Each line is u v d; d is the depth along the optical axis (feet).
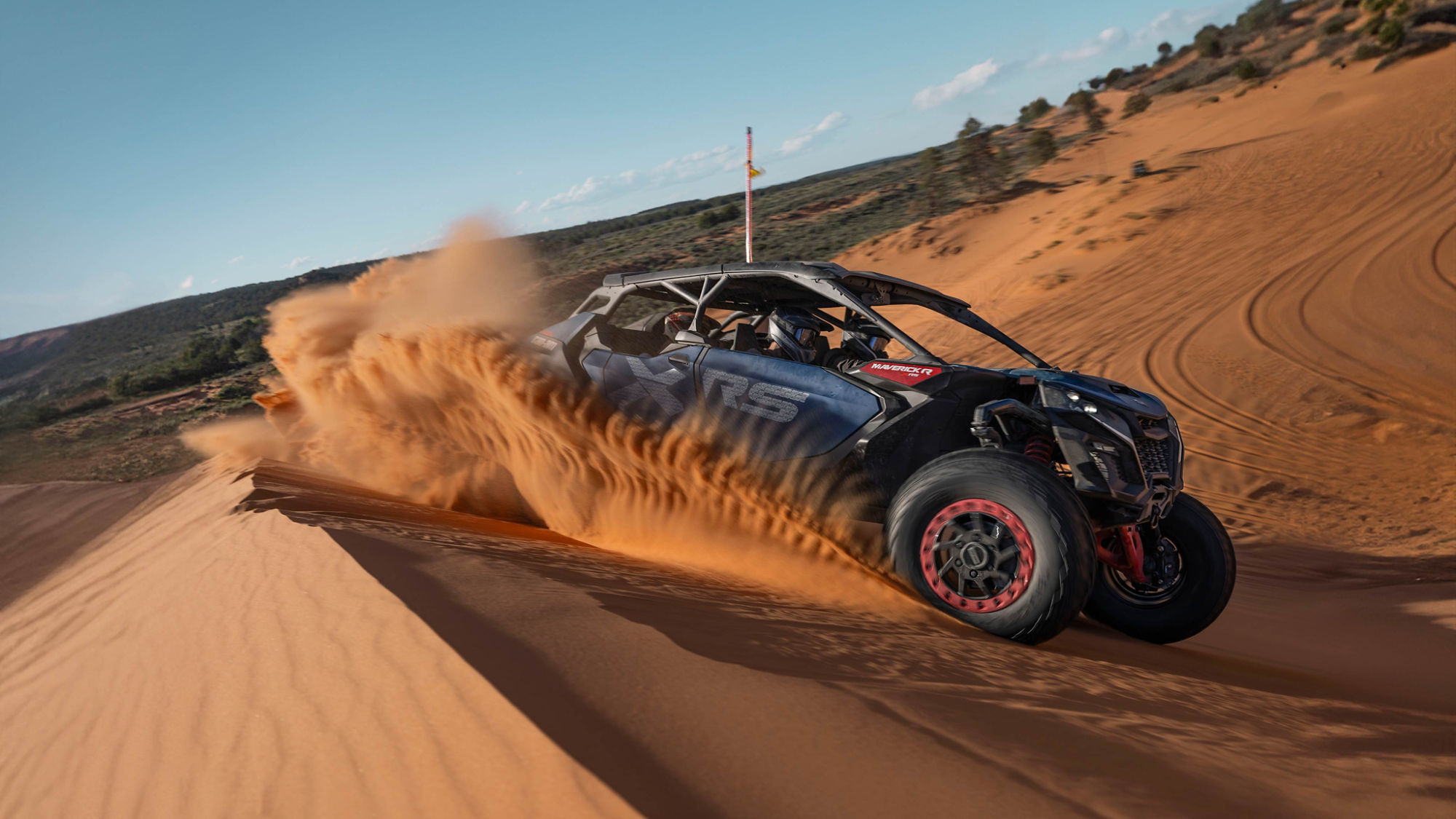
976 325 13.19
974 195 227.20
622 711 4.46
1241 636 14.42
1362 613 17.24
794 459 11.87
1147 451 10.39
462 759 4.06
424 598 6.46
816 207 288.92
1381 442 36.70
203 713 5.61
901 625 8.38
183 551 11.83
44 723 7.24
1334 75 182.29
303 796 4.17
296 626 6.49
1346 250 65.26
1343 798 4.13
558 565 8.89
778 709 4.57
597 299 15.21
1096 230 98.58
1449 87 121.70
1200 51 340.59
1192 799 3.86
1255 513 30.96
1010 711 5.06
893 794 3.69
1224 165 114.83
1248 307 57.26
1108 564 12.26
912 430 10.91
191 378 171.22
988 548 8.74
